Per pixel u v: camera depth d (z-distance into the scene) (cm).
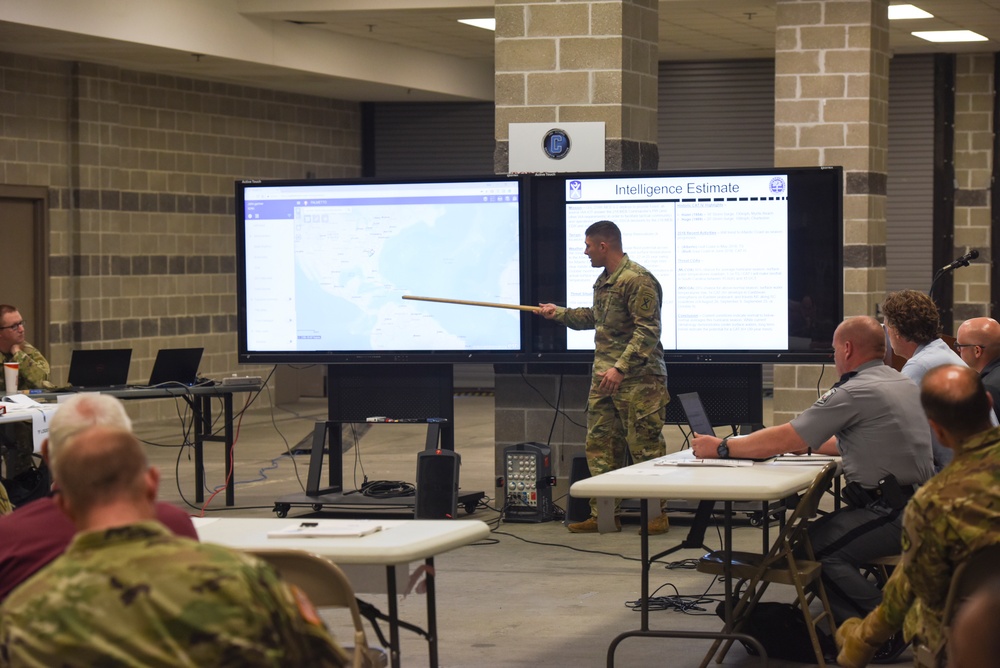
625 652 507
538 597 602
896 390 473
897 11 1255
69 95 1277
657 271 777
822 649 481
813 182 758
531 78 818
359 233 806
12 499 796
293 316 816
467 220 796
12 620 213
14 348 852
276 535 367
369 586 371
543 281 790
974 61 1523
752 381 786
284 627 215
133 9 1095
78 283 1290
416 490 751
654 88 861
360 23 1273
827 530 476
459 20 1251
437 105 1659
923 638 321
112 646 208
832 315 760
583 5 807
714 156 1575
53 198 1270
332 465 834
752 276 768
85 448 226
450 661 497
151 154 1366
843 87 1060
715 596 593
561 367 817
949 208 1536
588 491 436
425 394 821
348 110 1647
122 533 218
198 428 880
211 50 1180
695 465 486
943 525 310
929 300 534
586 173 782
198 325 1446
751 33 1370
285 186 809
